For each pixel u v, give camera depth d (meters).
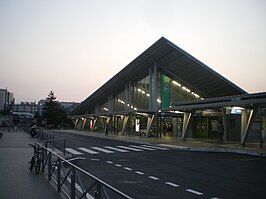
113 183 9.91
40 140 28.03
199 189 9.05
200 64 35.78
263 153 18.89
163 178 10.85
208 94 42.06
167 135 43.34
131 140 32.03
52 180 9.00
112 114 46.81
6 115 107.38
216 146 24.12
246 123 24.34
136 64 42.34
